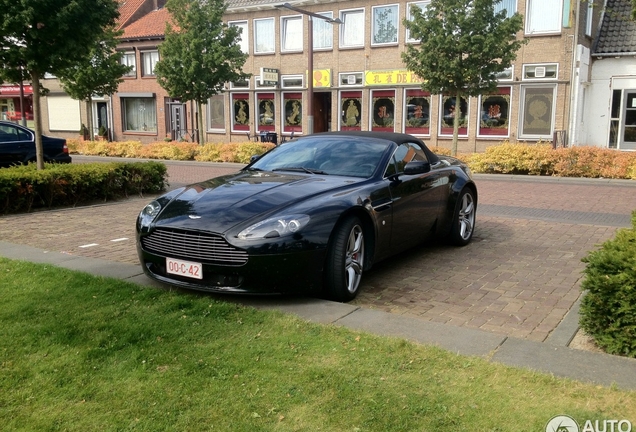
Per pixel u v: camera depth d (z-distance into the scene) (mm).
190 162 23062
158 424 2947
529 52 22484
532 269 6363
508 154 17438
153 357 3689
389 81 25750
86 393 3248
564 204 11438
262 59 29344
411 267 6453
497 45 17688
